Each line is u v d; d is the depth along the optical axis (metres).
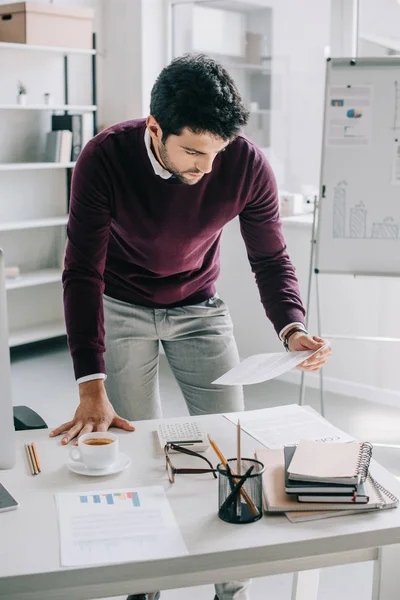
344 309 4.25
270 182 2.08
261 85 4.59
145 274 2.15
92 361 1.87
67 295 1.93
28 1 4.42
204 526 1.37
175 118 1.61
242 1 4.57
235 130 1.64
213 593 2.33
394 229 3.13
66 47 4.66
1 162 4.82
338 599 2.33
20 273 5.05
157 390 2.35
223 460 1.49
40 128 5.00
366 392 4.24
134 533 1.34
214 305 2.25
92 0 5.03
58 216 5.21
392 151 3.11
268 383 4.48
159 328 2.21
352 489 1.41
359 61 3.10
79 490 1.50
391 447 3.38
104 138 1.95
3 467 1.51
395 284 4.05
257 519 1.39
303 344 1.94
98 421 1.78
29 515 1.41
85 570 1.24
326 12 4.22
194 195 1.98
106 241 2.00
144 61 4.96
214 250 2.25
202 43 4.83
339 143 3.13
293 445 1.67
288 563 1.36
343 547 1.35
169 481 1.54
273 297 2.11
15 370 4.68
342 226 3.16
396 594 1.41
